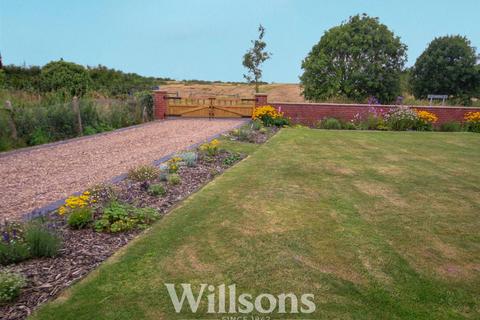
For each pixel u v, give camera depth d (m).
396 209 4.14
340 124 12.88
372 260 2.92
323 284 2.55
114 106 11.93
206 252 2.99
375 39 18.56
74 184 5.05
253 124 11.72
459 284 2.60
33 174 5.60
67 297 2.35
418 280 2.64
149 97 14.34
